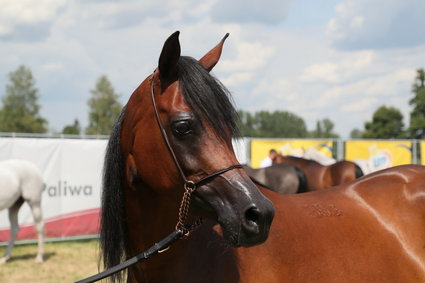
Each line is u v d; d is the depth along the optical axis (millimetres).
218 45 2287
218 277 2064
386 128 35688
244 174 1878
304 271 2229
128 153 2133
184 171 1900
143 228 2156
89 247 9258
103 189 2256
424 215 2543
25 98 43344
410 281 2414
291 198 2521
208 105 1885
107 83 38656
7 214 9062
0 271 7422
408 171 2758
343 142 11891
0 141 8930
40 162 9344
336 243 2346
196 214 1972
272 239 2221
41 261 8008
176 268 2125
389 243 2447
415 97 31500
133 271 2240
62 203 9578
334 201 2570
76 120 40625
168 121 1920
